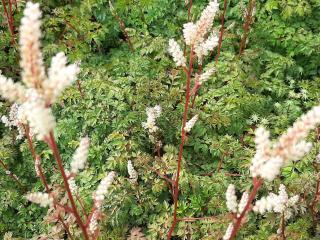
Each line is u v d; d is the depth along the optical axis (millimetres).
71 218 594
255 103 755
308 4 857
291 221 608
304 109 792
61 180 674
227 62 805
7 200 668
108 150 690
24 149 706
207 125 714
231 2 917
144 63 792
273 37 866
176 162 652
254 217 615
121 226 621
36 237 602
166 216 619
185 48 802
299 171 655
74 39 863
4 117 598
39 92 286
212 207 624
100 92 735
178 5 920
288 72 853
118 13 916
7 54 851
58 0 954
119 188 625
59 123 722
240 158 681
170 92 748
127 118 703
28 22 264
